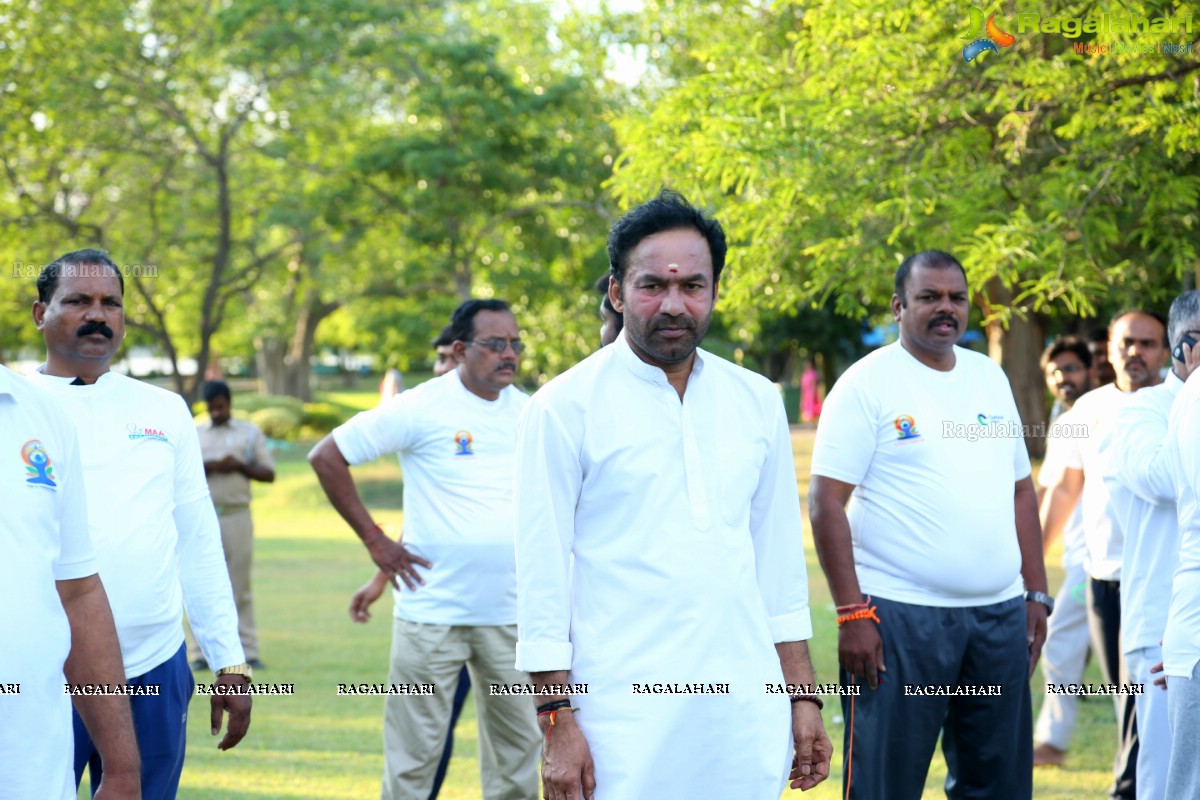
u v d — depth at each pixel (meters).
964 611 4.36
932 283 4.40
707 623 3.09
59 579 2.96
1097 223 7.06
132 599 3.84
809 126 7.68
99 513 3.83
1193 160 7.43
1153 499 4.25
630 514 3.13
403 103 23.08
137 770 3.04
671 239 3.09
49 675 2.75
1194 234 7.72
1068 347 7.10
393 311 24.09
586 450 3.13
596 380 3.18
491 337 5.27
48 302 3.94
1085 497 5.71
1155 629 4.39
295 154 23.97
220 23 20.95
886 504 4.40
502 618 5.18
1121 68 6.81
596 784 3.07
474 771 6.38
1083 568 6.25
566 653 3.10
